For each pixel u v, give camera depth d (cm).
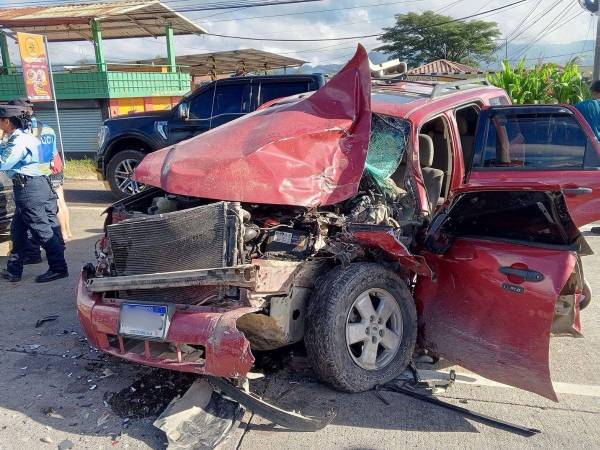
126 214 408
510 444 313
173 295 340
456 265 374
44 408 355
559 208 320
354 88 409
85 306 364
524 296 338
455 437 320
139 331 336
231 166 362
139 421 340
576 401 356
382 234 347
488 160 461
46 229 582
